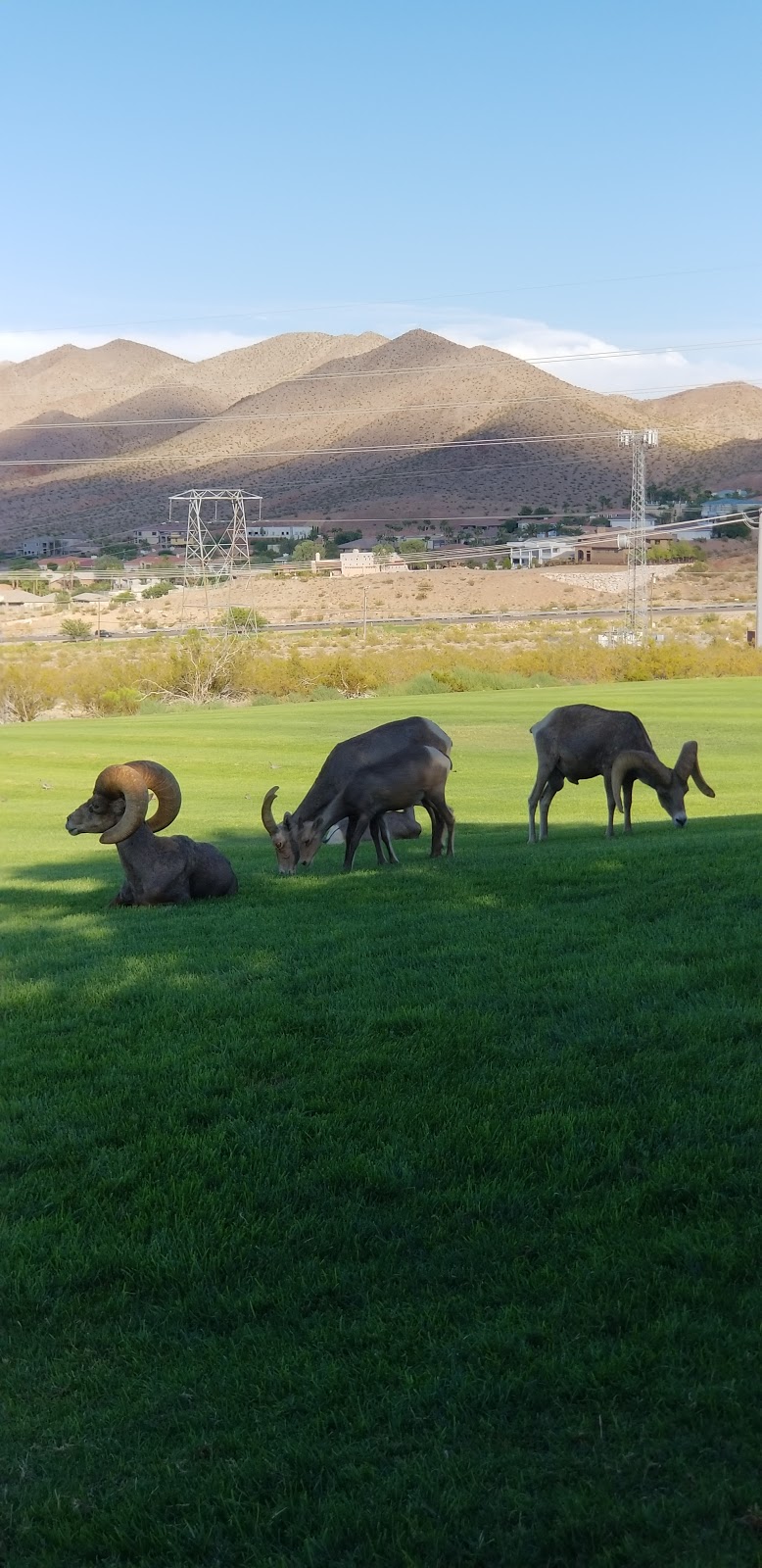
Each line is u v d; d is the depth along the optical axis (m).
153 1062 7.60
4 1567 3.73
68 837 25.89
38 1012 9.02
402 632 129.88
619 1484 3.81
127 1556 3.77
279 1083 7.22
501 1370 4.41
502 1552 3.60
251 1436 4.20
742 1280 4.85
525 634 122.56
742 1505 3.69
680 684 69.56
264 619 149.62
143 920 12.97
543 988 8.55
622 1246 5.13
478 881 13.65
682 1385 4.21
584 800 29.09
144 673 78.25
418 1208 5.61
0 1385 4.59
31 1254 5.43
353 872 15.84
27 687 72.81
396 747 16.50
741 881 11.94
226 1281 5.16
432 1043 7.61
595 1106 6.53
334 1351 4.63
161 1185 5.98
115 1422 4.33
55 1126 6.79
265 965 9.88
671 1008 7.97
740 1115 6.27
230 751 42.50
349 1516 3.77
